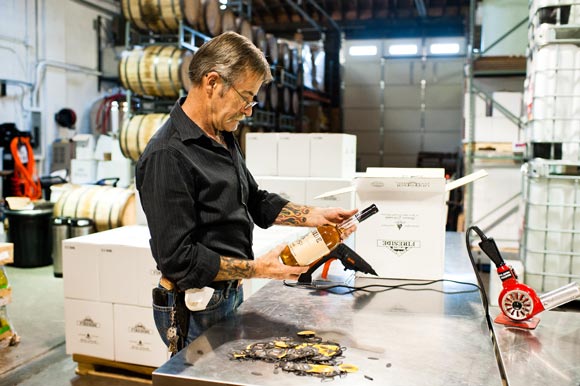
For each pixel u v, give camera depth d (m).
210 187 1.48
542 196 4.24
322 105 11.80
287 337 1.43
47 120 9.04
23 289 5.20
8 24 8.23
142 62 6.31
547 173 4.15
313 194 4.12
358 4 11.43
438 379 1.19
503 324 1.62
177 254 1.38
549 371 1.31
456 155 10.75
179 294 1.54
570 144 4.12
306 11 11.66
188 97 1.52
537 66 4.14
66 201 5.89
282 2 11.48
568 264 4.27
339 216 1.80
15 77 8.40
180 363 1.26
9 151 8.03
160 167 1.41
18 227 6.02
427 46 11.20
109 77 10.20
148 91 6.47
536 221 4.28
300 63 9.95
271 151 4.38
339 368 1.23
